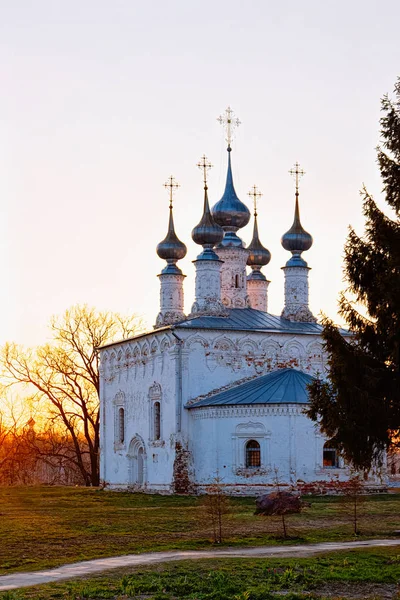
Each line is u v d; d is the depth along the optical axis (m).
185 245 73.31
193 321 66.25
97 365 84.62
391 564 26.39
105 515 44.78
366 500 51.78
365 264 30.08
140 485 68.50
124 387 71.56
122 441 71.81
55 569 26.78
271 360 66.25
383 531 35.53
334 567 25.83
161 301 72.50
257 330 66.00
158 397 65.94
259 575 24.88
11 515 45.38
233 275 73.81
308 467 58.84
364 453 30.12
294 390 60.03
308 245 72.81
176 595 22.69
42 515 45.19
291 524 38.44
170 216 73.94
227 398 61.59
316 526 37.62
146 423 67.50
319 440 59.31
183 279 72.88
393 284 28.70
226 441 60.28
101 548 31.47
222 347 65.06
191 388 63.88
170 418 64.06
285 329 67.88
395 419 29.78
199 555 28.95
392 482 66.94
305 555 28.48
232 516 40.88
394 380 30.02
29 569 26.91
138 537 34.75
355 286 30.39
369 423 29.50
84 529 37.75
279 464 58.81
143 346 68.56
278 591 23.17
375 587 23.61
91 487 76.88
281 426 59.09
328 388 30.70
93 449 85.56
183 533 35.94
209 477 60.78
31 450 94.00
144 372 68.31
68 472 104.69
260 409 59.53
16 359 84.69
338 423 29.61
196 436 62.56
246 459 59.91
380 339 30.19
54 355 84.69
